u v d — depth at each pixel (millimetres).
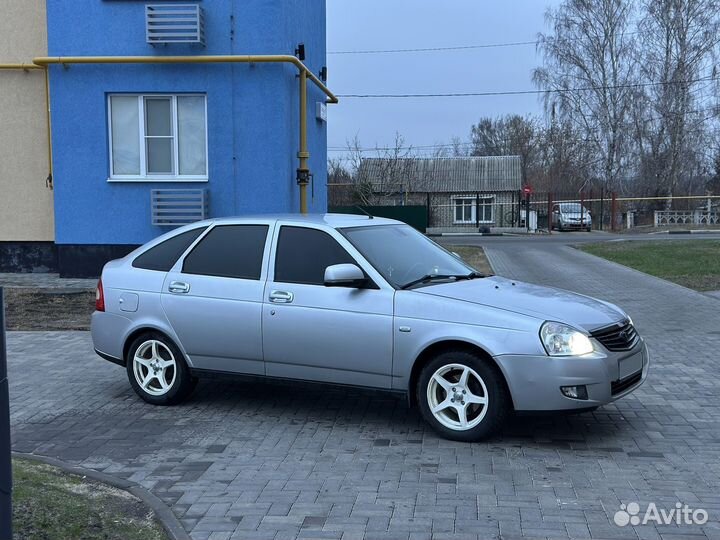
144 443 5715
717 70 41594
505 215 46438
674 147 42688
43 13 15586
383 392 5785
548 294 6043
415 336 5570
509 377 5293
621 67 43719
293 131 15547
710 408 6426
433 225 46375
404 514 4316
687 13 41500
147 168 15125
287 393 7191
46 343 9680
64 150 15023
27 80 15750
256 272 6285
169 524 4188
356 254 5969
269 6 14555
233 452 5477
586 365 5227
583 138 45750
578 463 5129
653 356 8477
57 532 4020
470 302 5562
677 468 5020
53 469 5059
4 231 16031
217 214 15016
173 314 6520
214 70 14758
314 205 17578
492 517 4258
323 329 5875
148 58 14555
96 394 7207
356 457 5320
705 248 23375
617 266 18938
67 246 15211
